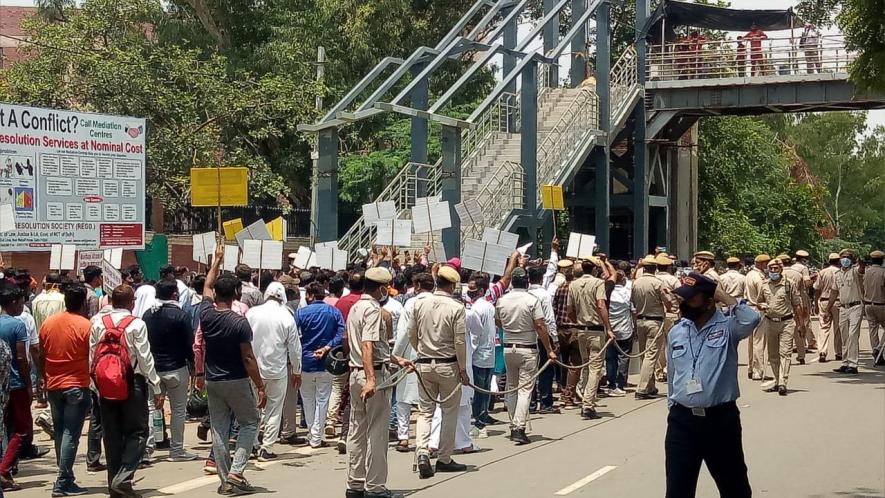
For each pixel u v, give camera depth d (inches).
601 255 621.3
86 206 725.9
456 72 1405.0
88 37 1111.0
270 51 1238.9
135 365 347.9
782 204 1855.3
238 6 1339.8
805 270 780.6
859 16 399.2
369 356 335.3
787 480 359.3
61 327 359.9
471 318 475.8
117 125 748.6
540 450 437.4
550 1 1254.3
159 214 1069.8
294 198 1368.1
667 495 268.8
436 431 414.0
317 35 1277.1
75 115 716.0
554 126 1052.5
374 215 650.2
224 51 1300.4
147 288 488.1
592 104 1095.0
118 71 1020.5
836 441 438.9
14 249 676.7
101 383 340.5
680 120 1305.4
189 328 414.9
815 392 606.2
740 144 1704.0
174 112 1055.0
